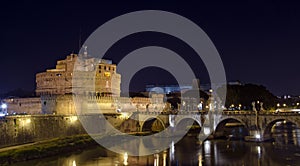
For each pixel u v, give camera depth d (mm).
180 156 101688
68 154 105062
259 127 123812
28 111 189250
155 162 93188
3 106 193250
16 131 103625
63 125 127625
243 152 104250
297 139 130125
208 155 101812
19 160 87812
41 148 97812
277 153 100938
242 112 133250
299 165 85312
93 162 92562
